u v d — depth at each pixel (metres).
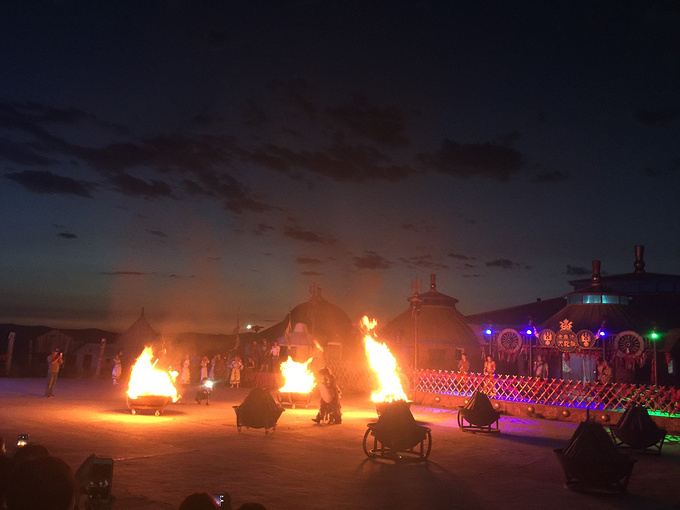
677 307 35.84
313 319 36.59
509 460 12.12
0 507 2.74
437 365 35.06
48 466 2.30
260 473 9.89
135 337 38.66
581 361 27.78
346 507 8.02
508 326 38.91
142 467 9.95
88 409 17.72
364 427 16.08
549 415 20.16
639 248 41.12
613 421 18.91
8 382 27.80
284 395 20.47
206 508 2.89
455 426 17.33
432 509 8.10
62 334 40.00
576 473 9.31
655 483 10.38
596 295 29.36
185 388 28.91
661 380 27.80
